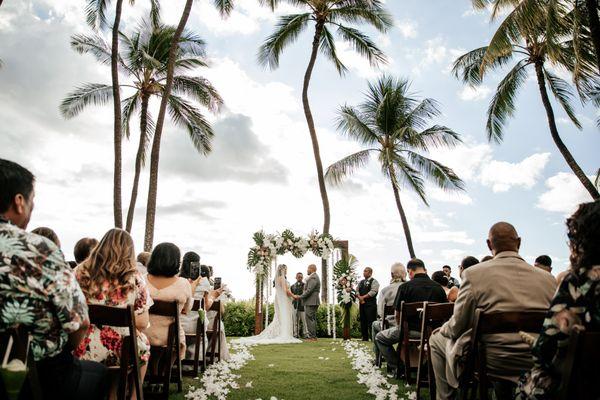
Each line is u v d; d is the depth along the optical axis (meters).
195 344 6.07
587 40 12.70
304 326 13.07
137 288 3.58
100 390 2.56
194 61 21.53
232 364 7.23
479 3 15.11
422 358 4.95
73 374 2.39
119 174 15.18
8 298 2.01
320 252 13.45
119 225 14.92
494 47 13.89
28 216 2.36
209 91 21.95
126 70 21.45
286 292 12.80
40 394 2.09
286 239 13.27
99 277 3.45
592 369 1.98
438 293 6.06
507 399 3.30
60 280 2.11
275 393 5.32
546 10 12.05
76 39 20.20
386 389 5.56
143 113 21.19
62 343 2.16
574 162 15.70
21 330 2.02
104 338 3.44
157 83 21.38
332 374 6.65
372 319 12.75
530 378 2.27
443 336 3.77
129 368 3.46
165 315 4.75
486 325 3.25
